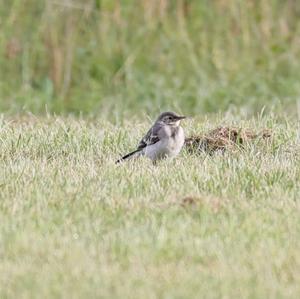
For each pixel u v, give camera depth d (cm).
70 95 2834
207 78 2862
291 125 2148
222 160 1788
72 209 1493
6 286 1199
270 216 1459
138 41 2927
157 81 2845
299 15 3039
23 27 2898
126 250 1315
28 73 2841
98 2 2930
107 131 2050
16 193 1577
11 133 2009
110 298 1156
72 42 2889
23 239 1351
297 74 2902
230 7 2966
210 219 1448
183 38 2927
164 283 1207
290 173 1691
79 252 1308
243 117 2388
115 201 1523
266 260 1285
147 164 1792
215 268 1260
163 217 1441
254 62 2927
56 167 1742
